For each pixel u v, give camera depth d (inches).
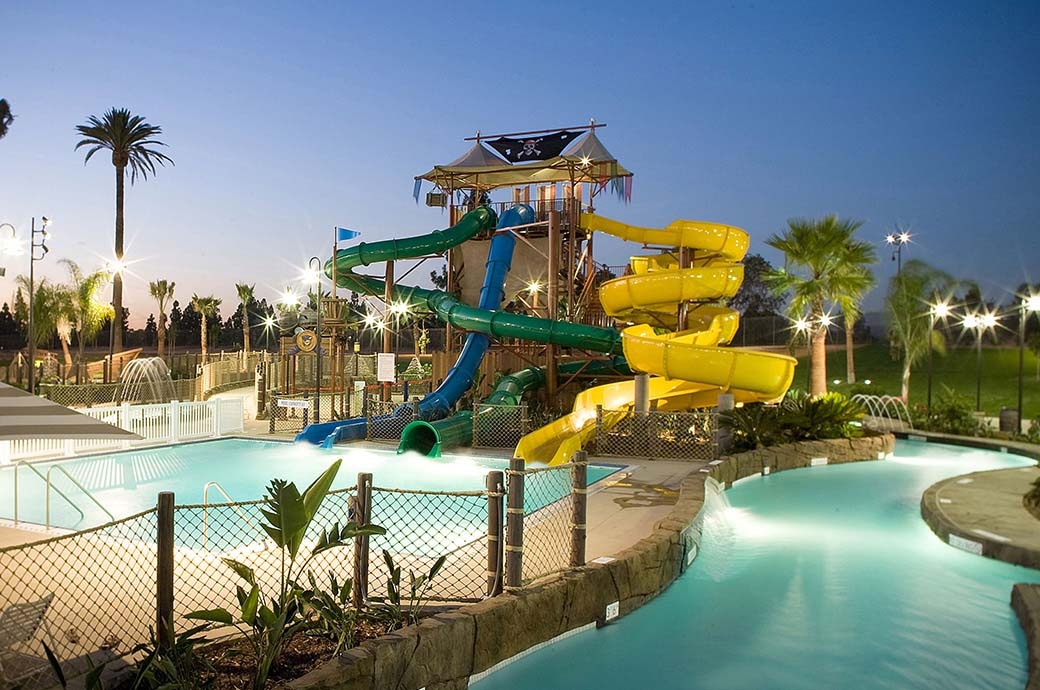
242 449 694.5
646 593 301.3
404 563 293.0
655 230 835.4
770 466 635.5
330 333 938.1
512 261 1016.2
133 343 2972.4
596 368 871.1
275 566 287.6
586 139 1000.9
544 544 330.6
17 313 1775.3
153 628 215.2
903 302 1220.5
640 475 516.1
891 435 753.0
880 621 286.7
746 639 269.4
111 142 1636.3
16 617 190.9
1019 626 277.7
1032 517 406.0
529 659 249.6
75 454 610.9
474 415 674.2
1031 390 1369.3
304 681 181.9
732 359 586.2
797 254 1120.8
